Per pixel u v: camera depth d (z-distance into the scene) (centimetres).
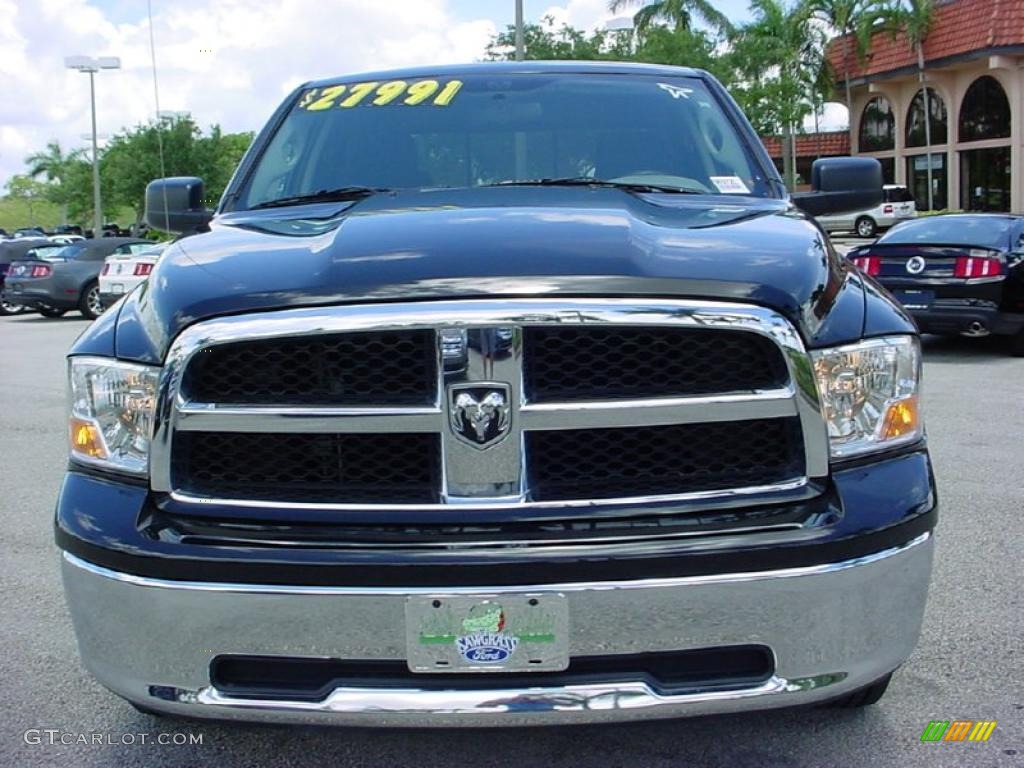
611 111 384
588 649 220
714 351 226
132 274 1758
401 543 219
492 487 222
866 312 243
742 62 3259
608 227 254
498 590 216
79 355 249
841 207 393
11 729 305
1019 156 3144
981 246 974
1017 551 443
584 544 218
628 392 223
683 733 294
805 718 302
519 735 295
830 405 231
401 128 381
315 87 420
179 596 224
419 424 221
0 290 2189
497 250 237
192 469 232
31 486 597
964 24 3188
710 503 225
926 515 235
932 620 372
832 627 225
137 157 3631
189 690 229
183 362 227
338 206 332
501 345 219
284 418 223
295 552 220
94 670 239
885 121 3766
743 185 354
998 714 304
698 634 220
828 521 224
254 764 282
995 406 758
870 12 3309
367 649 221
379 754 287
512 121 380
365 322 220
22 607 404
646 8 3384
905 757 280
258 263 247
